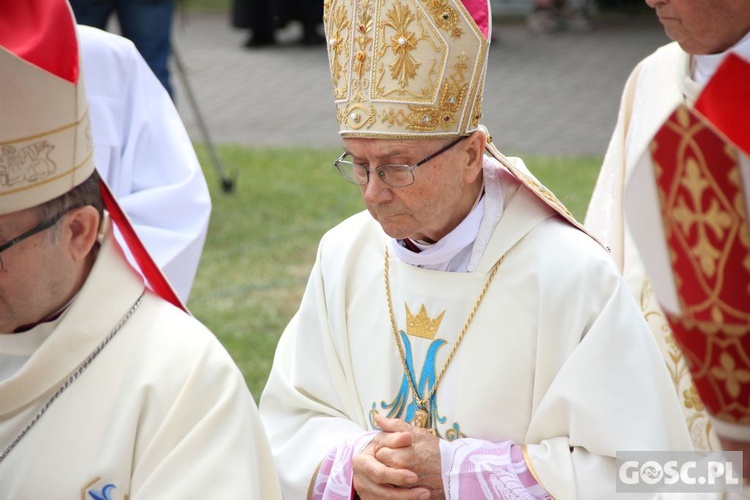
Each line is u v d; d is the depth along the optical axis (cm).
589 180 1452
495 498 414
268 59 2362
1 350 373
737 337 296
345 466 439
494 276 436
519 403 431
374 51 414
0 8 354
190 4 3089
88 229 366
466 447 425
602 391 410
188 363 370
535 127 1831
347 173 431
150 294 391
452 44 412
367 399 461
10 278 351
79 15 1184
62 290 368
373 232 476
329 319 476
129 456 358
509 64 2297
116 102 650
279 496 383
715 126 292
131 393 364
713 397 311
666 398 425
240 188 1475
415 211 417
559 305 422
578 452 415
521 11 2800
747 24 479
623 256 570
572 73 2212
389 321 457
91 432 361
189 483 352
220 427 362
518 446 425
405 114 408
